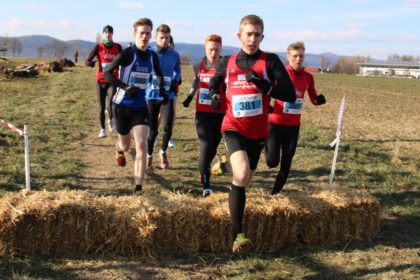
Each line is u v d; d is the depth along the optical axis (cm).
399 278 417
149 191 630
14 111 1312
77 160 797
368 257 461
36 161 764
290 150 578
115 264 421
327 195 511
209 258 445
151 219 438
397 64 12238
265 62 426
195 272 415
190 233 452
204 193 595
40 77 2828
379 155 948
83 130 1099
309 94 608
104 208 440
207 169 597
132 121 574
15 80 2484
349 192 526
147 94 705
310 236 488
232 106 437
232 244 459
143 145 561
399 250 482
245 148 433
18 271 397
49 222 425
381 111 2011
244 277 407
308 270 430
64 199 443
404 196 674
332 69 11544
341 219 496
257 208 461
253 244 465
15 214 415
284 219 470
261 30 423
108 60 934
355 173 782
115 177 708
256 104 432
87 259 428
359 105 2288
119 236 437
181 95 2145
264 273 419
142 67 567
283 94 417
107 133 1076
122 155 661
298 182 725
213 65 601
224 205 468
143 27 555
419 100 2831
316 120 1519
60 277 391
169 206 451
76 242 436
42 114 1295
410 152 1010
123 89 549
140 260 434
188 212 448
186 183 686
